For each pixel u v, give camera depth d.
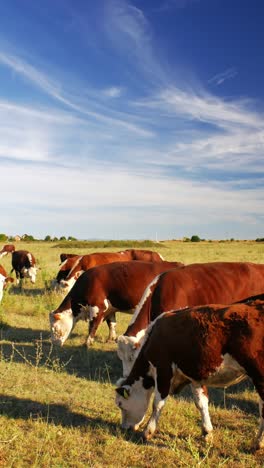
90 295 10.16
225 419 6.48
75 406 6.76
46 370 8.55
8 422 6.09
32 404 6.77
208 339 5.22
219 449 5.55
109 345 10.75
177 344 5.46
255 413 6.80
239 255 36.69
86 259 15.86
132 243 55.97
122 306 10.19
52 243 62.44
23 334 11.53
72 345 10.65
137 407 5.98
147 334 5.98
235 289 8.30
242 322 5.13
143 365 5.94
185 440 5.77
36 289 18.97
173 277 8.11
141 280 10.03
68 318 10.28
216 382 5.41
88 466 5.04
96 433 5.89
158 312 7.84
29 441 5.58
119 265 10.35
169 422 6.26
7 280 14.05
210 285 8.16
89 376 8.42
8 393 7.16
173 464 5.16
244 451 5.50
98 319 10.20
